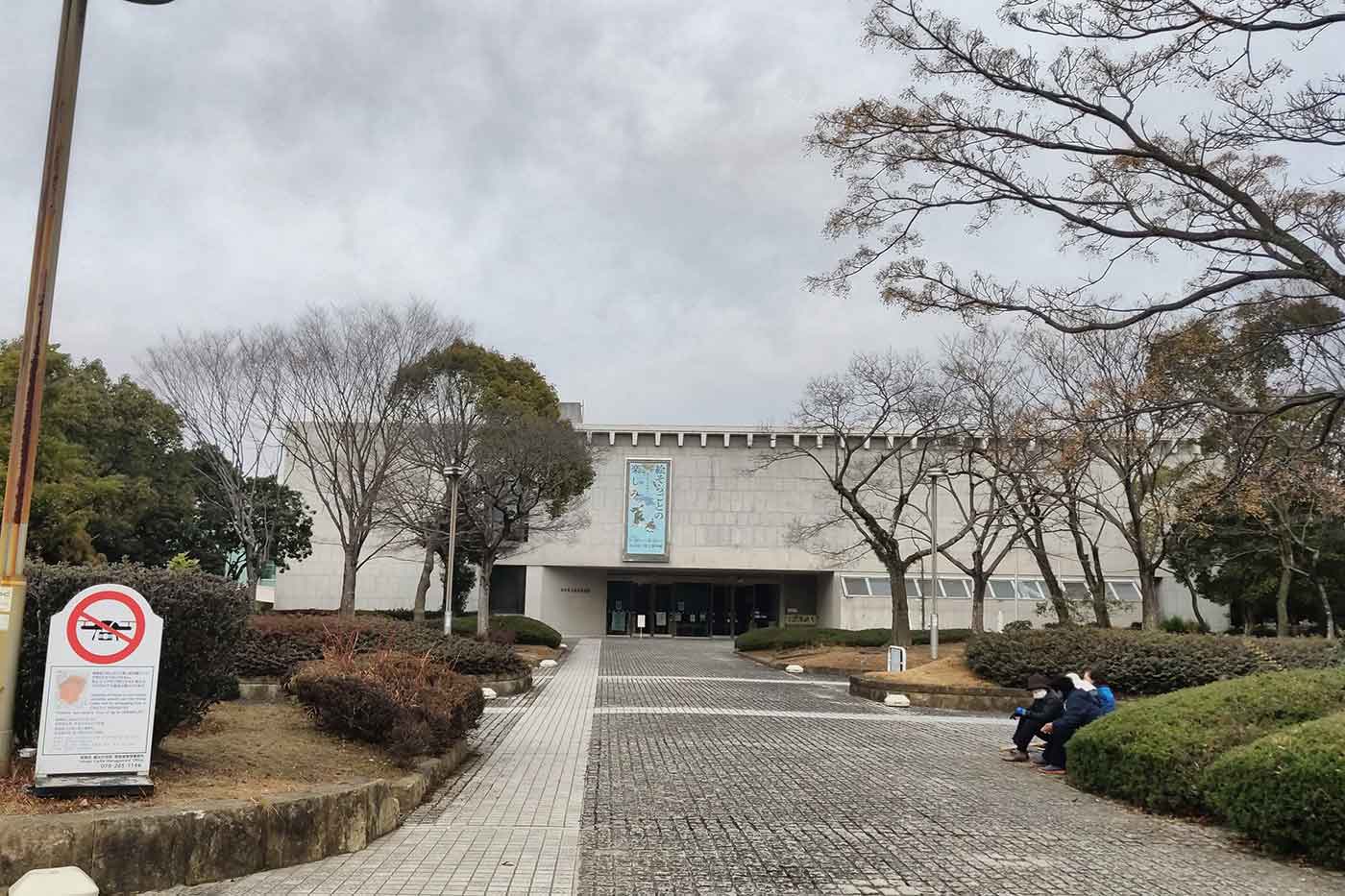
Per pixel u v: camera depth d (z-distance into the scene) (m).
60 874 4.40
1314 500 18.05
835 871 6.15
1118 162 9.52
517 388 29.95
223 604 7.07
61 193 6.43
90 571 6.71
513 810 7.88
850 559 40.03
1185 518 18.70
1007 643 18.55
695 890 5.66
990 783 9.73
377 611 39.00
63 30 6.48
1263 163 9.95
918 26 9.82
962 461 31.25
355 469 27.36
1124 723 8.96
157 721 6.88
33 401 6.30
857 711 16.95
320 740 9.03
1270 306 10.29
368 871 5.89
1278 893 5.88
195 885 5.49
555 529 33.34
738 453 45.56
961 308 10.17
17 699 6.55
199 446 27.27
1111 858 6.68
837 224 10.15
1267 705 8.77
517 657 19.95
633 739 12.40
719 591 48.66
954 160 9.59
